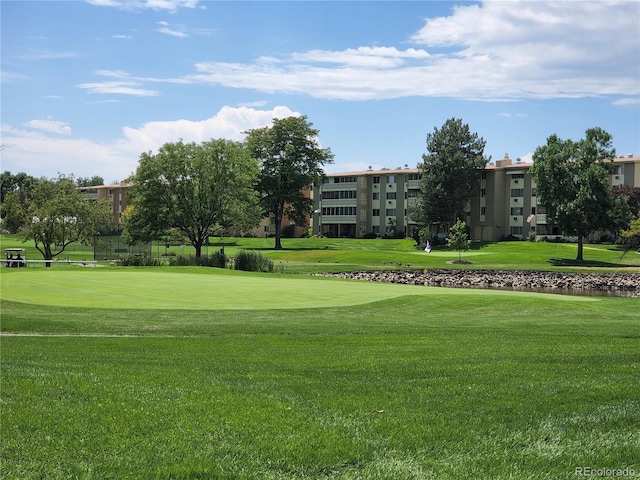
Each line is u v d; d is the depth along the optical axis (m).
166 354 12.53
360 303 25.70
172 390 8.56
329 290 30.42
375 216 116.38
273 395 8.35
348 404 7.89
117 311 21.45
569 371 10.09
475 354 12.26
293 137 97.50
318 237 118.50
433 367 10.55
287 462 5.97
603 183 73.06
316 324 19.28
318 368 10.55
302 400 8.10
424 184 99.69
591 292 45.88
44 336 16.34
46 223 56.62
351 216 117.81
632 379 9.36
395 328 18.22
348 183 118.25
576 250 81.94
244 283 32.56
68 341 14.92
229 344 14.29
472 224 104.12
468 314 23.66
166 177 60.59
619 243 90.62
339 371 10.25
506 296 28.23
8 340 15.16
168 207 60.06
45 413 7.37
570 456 6.14
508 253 78.44
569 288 49.75
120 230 69.88
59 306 22.34
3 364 10.72
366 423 7.10
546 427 6.98
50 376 9.40
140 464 5.87
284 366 10.77
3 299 23.61
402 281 52.97
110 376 9.51
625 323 20.50
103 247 64.75
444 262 68.88
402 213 113.44
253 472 5.74
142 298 25.19
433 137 100.75
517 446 6.43
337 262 70.06
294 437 6.59
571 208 72.00
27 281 29.73
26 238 57.16
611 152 74.38
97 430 6.79
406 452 6.25
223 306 23.59
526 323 20.48
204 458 6.02
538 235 99.56
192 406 7.72
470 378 9.53
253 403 7.91
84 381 9.04
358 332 17.11
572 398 8.16
